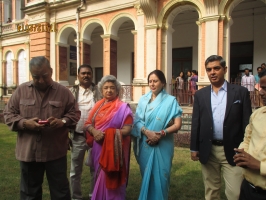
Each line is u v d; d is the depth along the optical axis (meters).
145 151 3.09
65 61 14.41
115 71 12.59
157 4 10.48
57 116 2.80
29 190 2.82
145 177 2.98
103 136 2.86
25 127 2.62
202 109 2.91
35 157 2.70
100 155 2.85
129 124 2.96
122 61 16.30
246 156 1.99
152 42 10.59
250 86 9.20
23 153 2.71
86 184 4.51
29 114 2.73
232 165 2.72
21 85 2.83
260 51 11.93
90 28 13.16
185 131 8.30
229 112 2.73
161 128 3.05
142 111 3.21
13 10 18.16
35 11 14.26
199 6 9.50
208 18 9.20
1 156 6.34
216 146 2.85
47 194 4.11
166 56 10.58
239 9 12.20
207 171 2.97
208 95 2.89
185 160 5.82
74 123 2.92
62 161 2.89
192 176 4.82
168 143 3.11
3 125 11.92
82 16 12.89
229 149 2.73
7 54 19.05
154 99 3.21
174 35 14.23
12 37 18.25
